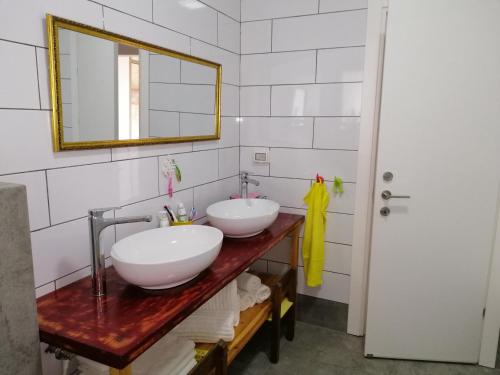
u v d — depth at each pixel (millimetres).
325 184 2281
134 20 1548
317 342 2264
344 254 2307
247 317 1817
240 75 2416
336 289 2367
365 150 2133
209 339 1550
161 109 1750
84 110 1358
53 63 1221
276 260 2510
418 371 2029
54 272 1312
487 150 1838
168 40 1752
